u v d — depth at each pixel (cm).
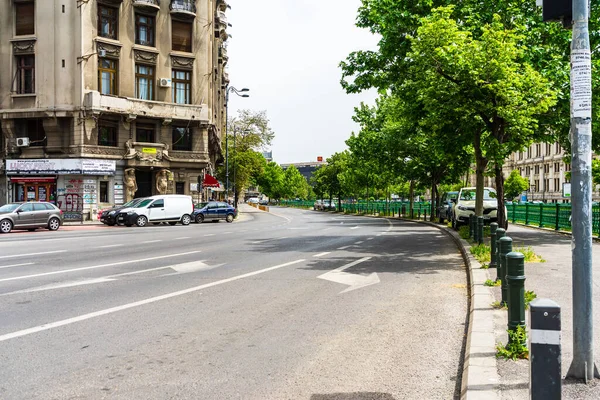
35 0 3434
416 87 1392
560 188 8531
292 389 428
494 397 381
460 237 1789
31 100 3422
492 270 986
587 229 421
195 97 3931
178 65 3862
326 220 4106
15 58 3469
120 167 3594
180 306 735
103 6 3522
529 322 324
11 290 848
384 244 1731
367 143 3775
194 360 500
